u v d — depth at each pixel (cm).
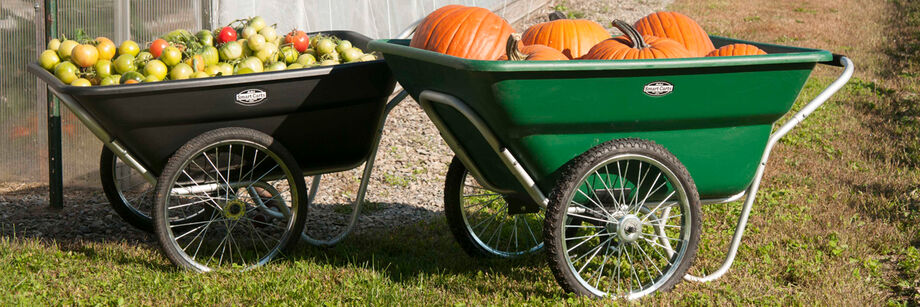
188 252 441
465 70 320
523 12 1612
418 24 444
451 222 440
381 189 596
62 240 473
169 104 371
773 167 644
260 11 723
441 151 711
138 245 455
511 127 337
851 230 484
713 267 424
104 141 391
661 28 422
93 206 554
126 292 374
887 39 1414
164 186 380
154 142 385
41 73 402
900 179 604
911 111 855
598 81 327
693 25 428
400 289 382
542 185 371
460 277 409
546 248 354
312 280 393
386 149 705
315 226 508
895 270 429
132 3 598
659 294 373
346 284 386
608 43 382
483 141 371
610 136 355
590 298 366
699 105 348
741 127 367
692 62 329
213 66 413
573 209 365
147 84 360
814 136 747
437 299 375
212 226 489
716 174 378
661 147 355
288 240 418
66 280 391
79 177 595
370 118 423
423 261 435
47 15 520
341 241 465
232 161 408
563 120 338
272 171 419
